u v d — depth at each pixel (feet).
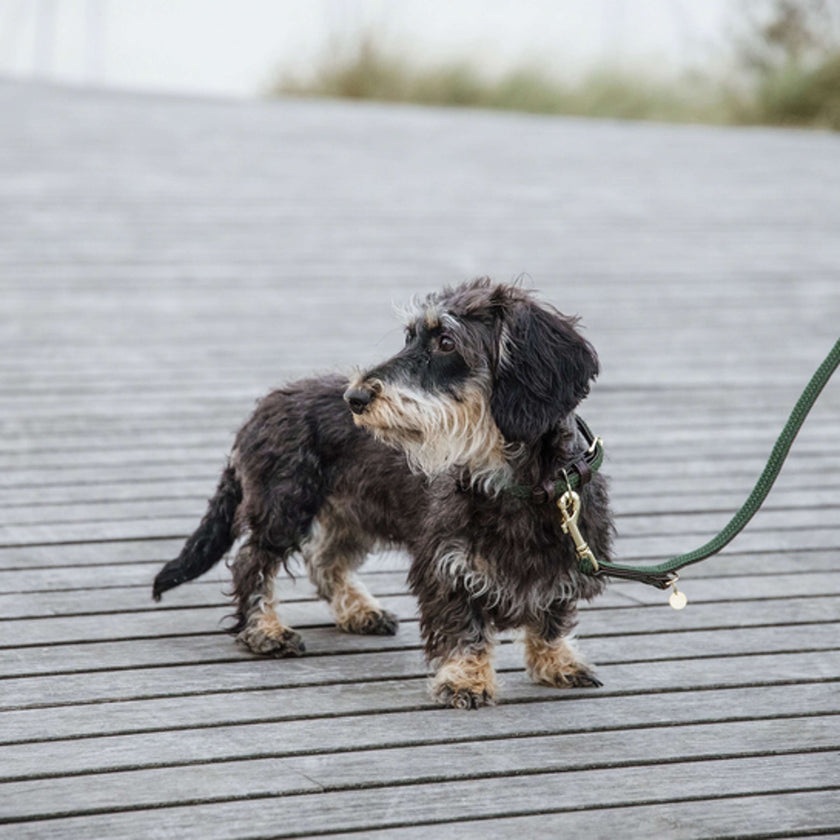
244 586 18.28
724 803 13.84
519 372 15.81
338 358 33.53
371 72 89.04
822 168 62.90
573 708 16.37
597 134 72.69
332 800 13.73
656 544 22.72
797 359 35.32
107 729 15.29
